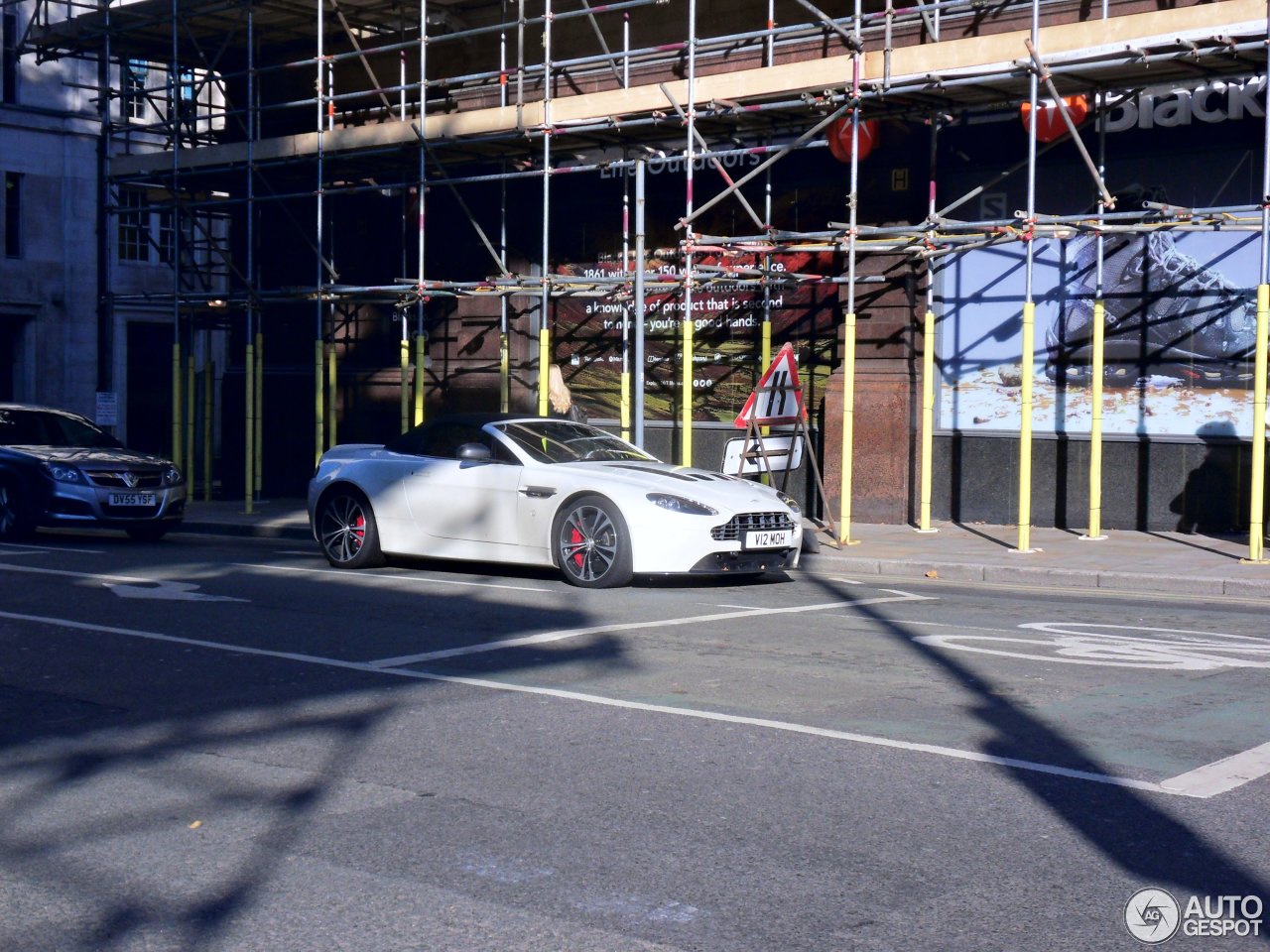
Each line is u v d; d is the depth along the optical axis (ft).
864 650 27.35
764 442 45.68
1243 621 31.37
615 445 41.04
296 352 70.54
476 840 15.92
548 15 51.19
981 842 15.67
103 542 50.83
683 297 57.41
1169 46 39.42
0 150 104.22
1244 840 15.70
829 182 53.16
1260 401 39.01
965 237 45.19
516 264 61.52
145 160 64.28
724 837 15.93
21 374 106.93
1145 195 47.03
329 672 25.39
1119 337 48.01
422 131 54.08
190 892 14.34
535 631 29.60
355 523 41.14
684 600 34.35
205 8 61.46
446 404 64.28
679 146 55.93
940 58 42.70
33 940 13.08
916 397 51.85
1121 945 12.80
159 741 20.62
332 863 15.17
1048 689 23.57
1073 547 43.83
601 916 13.55
